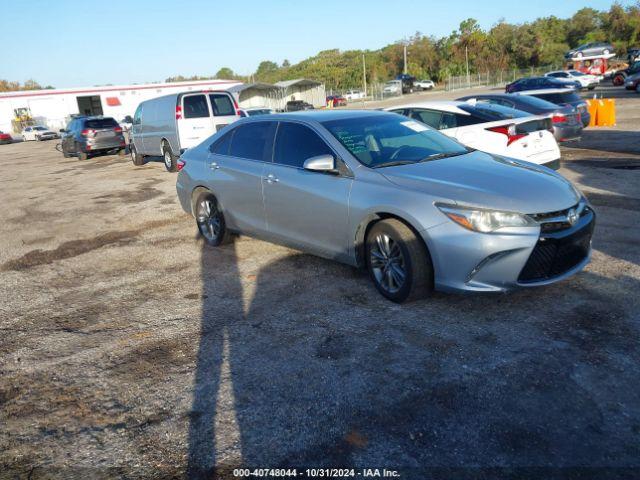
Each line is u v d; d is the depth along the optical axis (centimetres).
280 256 545
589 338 332
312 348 348
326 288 447
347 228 422
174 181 1162
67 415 298
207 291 468
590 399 274
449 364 315
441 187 376
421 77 8062
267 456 250
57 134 4347
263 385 309
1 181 1473
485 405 274
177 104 1235
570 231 365
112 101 5472
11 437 282
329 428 266
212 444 262
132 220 796
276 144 500
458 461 237
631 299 381
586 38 7369
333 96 5762
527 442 246
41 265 597
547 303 385
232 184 537
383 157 438
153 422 284
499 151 753
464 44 7681
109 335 396
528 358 315
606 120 1578
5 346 391
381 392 293
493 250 346
